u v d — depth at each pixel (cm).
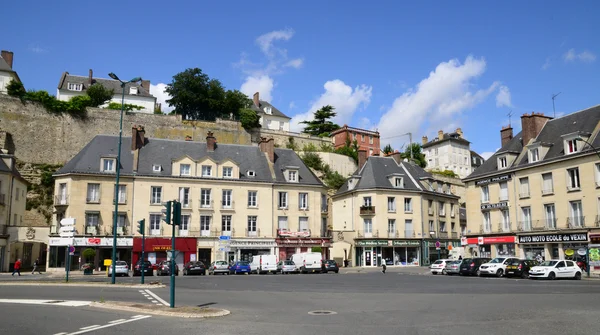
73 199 4041
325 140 7062
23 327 1057
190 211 4322
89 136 5353
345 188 5528
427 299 1670
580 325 1066
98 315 1252
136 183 4222
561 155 3612
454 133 9231
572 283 2481
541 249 3731
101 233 4069
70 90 6400
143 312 1296
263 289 2148
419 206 5238
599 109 3659
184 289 2131
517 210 3919
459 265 3475
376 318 1214
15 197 4366
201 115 6619
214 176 4472
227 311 1311
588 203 3403
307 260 3931
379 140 7688
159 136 5725
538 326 1059
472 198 4378
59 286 2214
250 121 6347
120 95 6738
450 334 978
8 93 5047
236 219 4447
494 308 1382
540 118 4091
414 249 5191
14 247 4319
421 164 7969
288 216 4622
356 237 5081
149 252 4156
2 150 4738
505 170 4041
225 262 3872
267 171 4722
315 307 1464
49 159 5091
